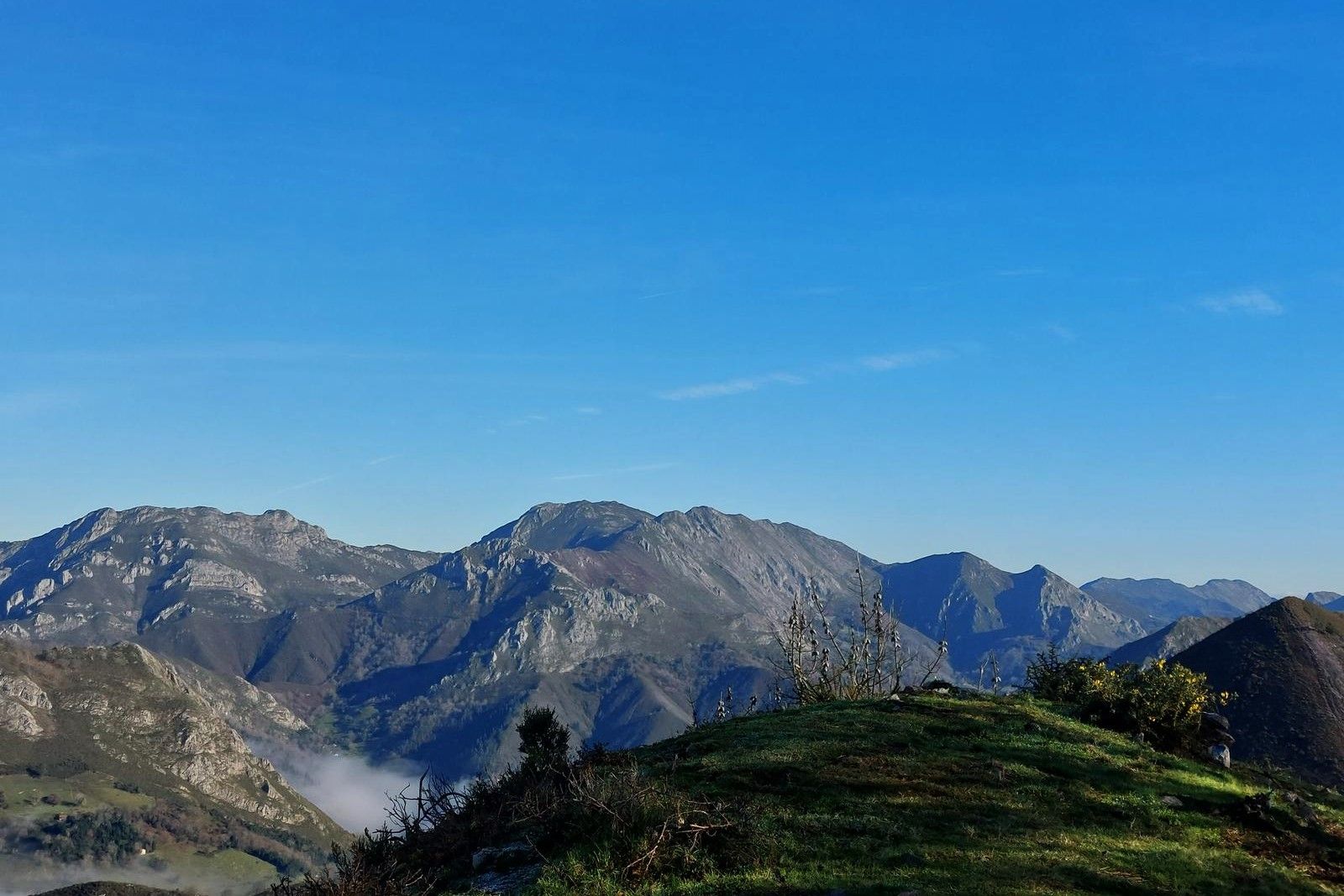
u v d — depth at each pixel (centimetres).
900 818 1266
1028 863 1112
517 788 1522
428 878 1259
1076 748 1623
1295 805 1489
